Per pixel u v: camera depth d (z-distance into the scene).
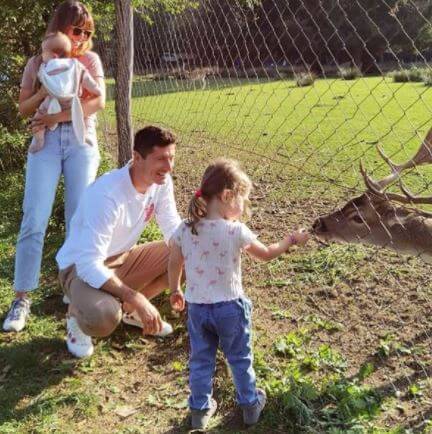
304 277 5.68
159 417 3.91
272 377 4.11
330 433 3.61
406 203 5.22
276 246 3.77
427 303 5.14
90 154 5.07
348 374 4.24
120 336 4.80
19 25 9.16
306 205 7.52
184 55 10.55
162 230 4.61
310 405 3.86
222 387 4.09
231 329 3.67
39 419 3.92
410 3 4.98
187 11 9.89
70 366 4.45
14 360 4.48
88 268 4.09
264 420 3.80
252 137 11.39
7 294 5.53
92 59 5.09
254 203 7.73
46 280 5.82
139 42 12.39
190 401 3.78
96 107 5.03
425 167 8.70
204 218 3.63
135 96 14.04
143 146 4.09
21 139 8.91
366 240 5.00
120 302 4.40
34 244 4.94
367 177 5.00
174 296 3.96
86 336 4.56
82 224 4.24
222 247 3.61
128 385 4.25
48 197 4.95
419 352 4.45
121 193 4.20
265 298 5.36
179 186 8.77
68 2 4.88
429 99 13.84
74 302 4.22
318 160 9.54
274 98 14.43
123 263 4.66
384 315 5.00
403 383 4.13
